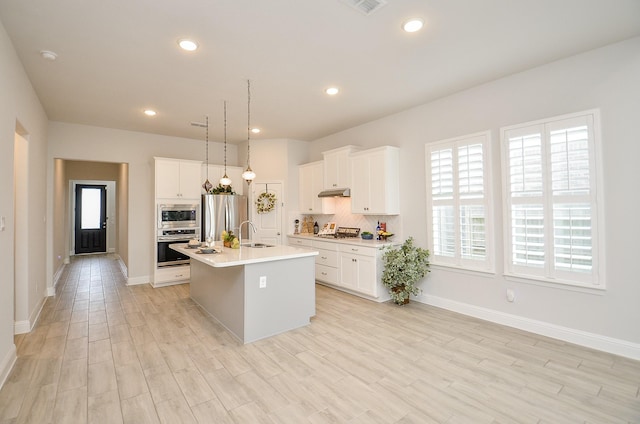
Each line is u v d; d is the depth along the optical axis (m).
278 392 2.34
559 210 3.15
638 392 2.30
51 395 2.30
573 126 3.06
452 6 2.31
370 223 5.23
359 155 4.98
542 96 3.28
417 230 4.48
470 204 3.85
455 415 2.07
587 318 3.03
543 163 3.25
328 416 2.07
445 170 4.11
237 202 6.14
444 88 3.86
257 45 2.84
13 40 2.70
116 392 2.35
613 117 2.87
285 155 6.35
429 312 4.05
